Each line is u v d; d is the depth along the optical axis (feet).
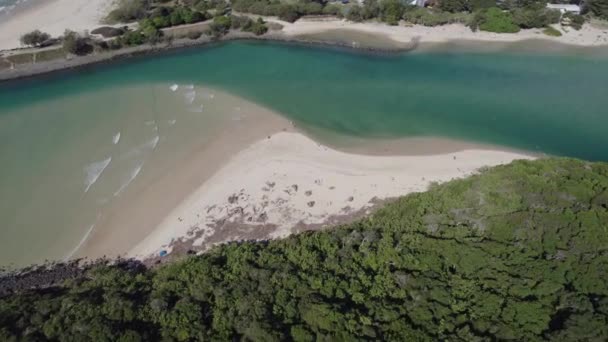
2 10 472.85
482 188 210.79
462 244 180.96
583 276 161.07
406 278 164.45
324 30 433.89
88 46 390.42
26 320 158.20
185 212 235.20
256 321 147.84
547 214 188.24
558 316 147.43
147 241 219.61
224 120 309.63
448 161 270.87
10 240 218.38
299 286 164.55
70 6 482.69
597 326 138.72
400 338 140.97
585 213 185.68
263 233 221.25
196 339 146.51
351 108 326.85
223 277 176.24
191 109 321.32
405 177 256.11
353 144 287.69
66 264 207.92
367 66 385.70
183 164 267.80
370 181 253.03
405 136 296.51
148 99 333.42
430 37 422.41
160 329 150.61
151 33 405.18
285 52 407.85
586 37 415.44
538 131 302.25
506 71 376.27
